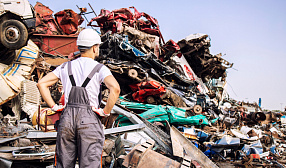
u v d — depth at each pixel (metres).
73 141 2.18
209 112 14.26
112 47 11.77
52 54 14.93
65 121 2.14
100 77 2.26
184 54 17.45
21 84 10.09
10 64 10.55
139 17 14.59
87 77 2.24
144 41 13.34
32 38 15.18
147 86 10.99
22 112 10.34
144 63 12.73
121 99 11.26
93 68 2.28
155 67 13.15
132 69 11.38
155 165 3.78
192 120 9.79
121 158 4.12
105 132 4.82
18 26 9.86
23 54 10.91
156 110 9.73
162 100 11.11
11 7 9.91
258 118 15.62
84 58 2.37
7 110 10.37
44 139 4.33
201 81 18.95
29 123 7.98
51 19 17.61
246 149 8.34
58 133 2.17
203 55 17.73
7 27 9.77
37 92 10.57
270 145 10.28
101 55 11.94
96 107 2.26
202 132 9.37
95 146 2.16
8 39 9.77
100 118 2.26
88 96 2.21
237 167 6.88
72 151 2.19
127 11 13.89
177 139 4.82
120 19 13.80
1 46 10.27
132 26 13.73
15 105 10.21
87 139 2.13
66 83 2.27
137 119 5.89
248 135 9.72
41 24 17.16
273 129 17.28
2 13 9.75
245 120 16.28
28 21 10.20
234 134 9.07
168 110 9.80
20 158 4.20
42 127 4.71
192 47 16.84
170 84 13.88
